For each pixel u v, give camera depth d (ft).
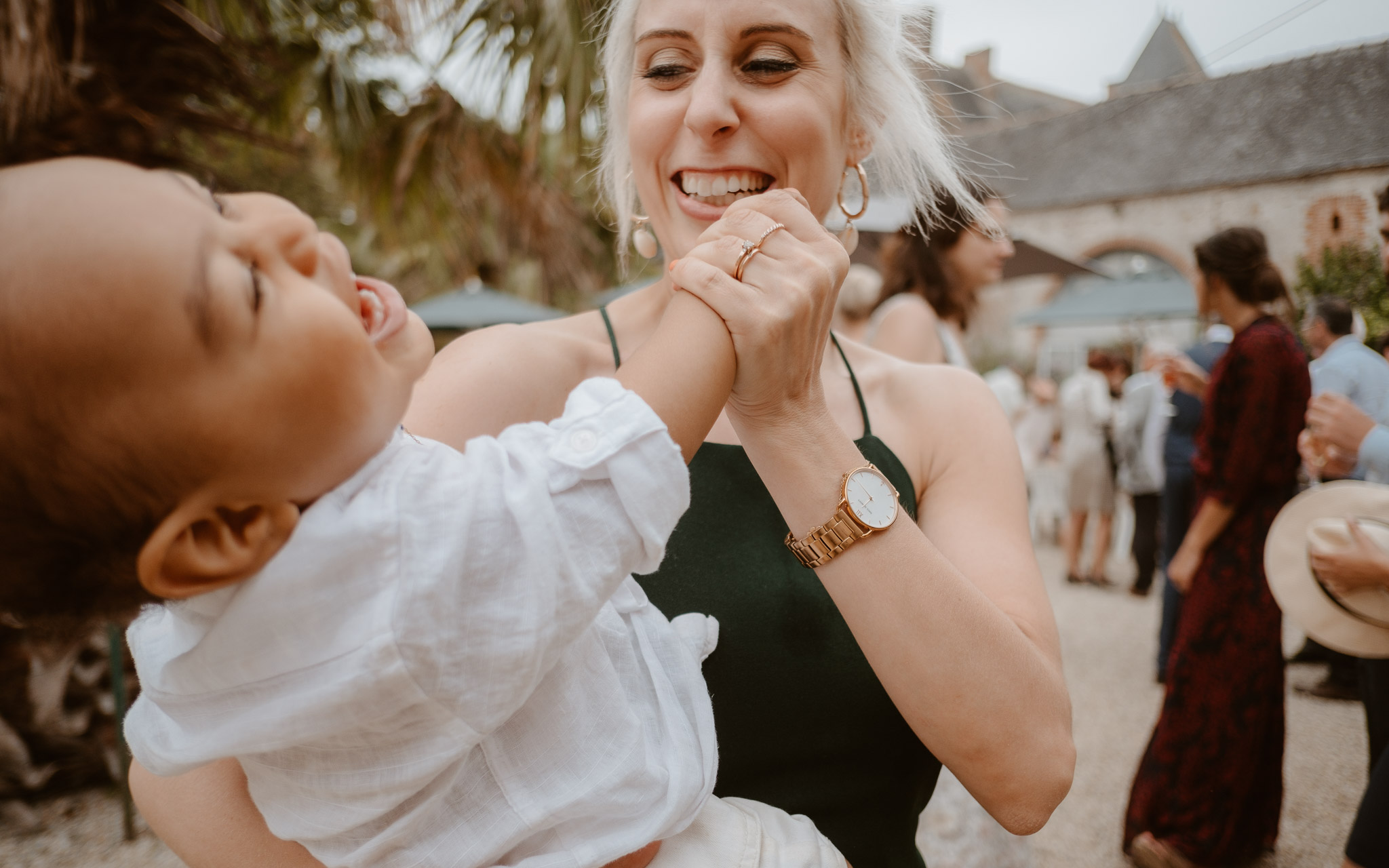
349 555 1.98
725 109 3.40
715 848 2.71
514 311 25.07
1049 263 15.10
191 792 2.68
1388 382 6.82
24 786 11.59
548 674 2.41
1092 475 21.80
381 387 2.06
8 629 11.34
